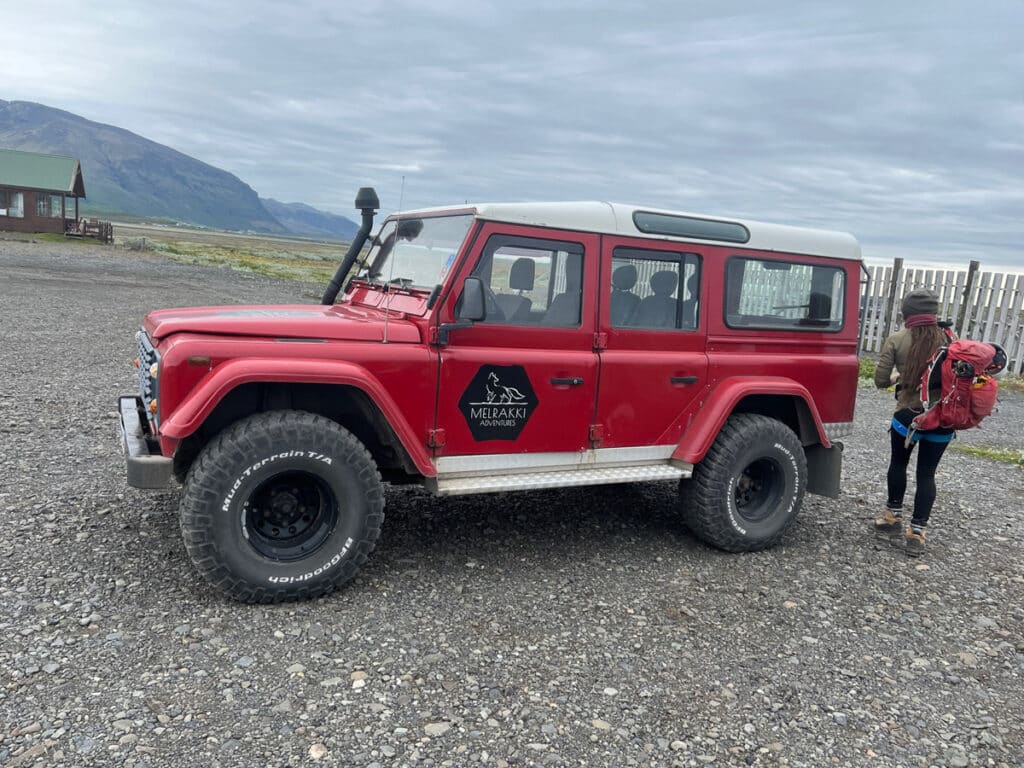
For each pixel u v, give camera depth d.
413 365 4.32
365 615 4.05
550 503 6.25
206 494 3.83
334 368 4.03
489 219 4.45
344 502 4.14
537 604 4.35
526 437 4.73
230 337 4.05
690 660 3.84
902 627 4.39
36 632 3.58
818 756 3.13
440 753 2.95
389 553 4.94
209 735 2.94
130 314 17.06
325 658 3.58
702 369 5.25
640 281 5.03
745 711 3.42
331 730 3.04
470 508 5.97
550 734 3.13
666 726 3.26
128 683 3.24
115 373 10.38
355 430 4.75
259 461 3.91
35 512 5.11
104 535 4.80
